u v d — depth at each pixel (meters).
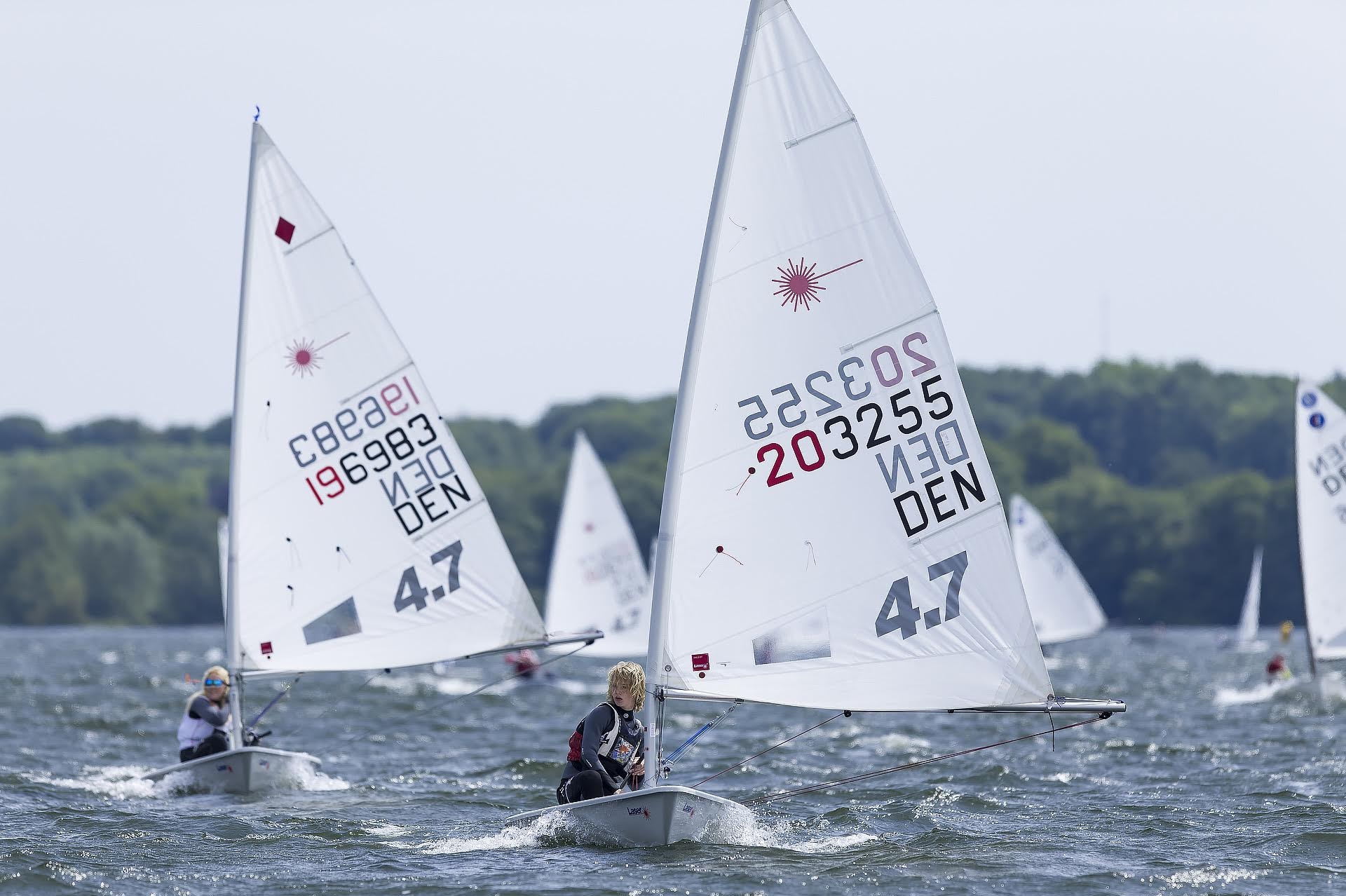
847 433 52.91
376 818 63.72
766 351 52.72
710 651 52.03
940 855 53.97
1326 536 126.69
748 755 91.75
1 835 58.38
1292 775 77.00
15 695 151.12
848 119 53.25
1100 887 48.88
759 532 52.41
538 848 54.91
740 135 52.94
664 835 53.34
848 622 52.66
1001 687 52.59
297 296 75.56
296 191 75.81
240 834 59.22
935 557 53.00
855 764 86.25
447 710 136.25
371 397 76.31
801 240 53.00
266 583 74.44
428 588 76.56
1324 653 127.00
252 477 74.62
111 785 74.88
